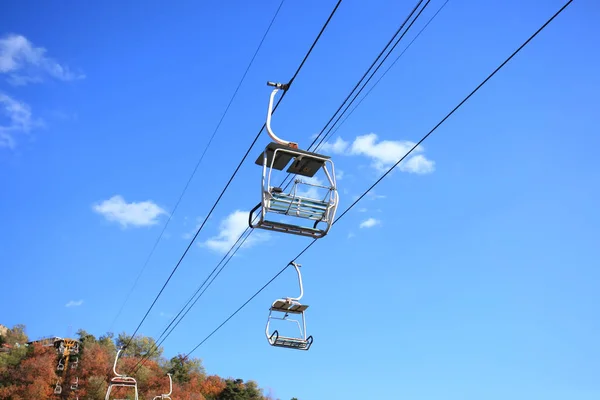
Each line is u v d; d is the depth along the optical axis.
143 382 101.06
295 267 16.28
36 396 93.25
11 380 97.00
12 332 121.38
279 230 10.80
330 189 10.77
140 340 116.69
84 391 95.69
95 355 103.75
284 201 10.59
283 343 15.73
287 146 10.64
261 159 10.84
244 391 114.69
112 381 30.75
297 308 16.00
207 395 110.88
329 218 10.76
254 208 10.77
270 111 10.81
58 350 107.81
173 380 106.94
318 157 10.76
